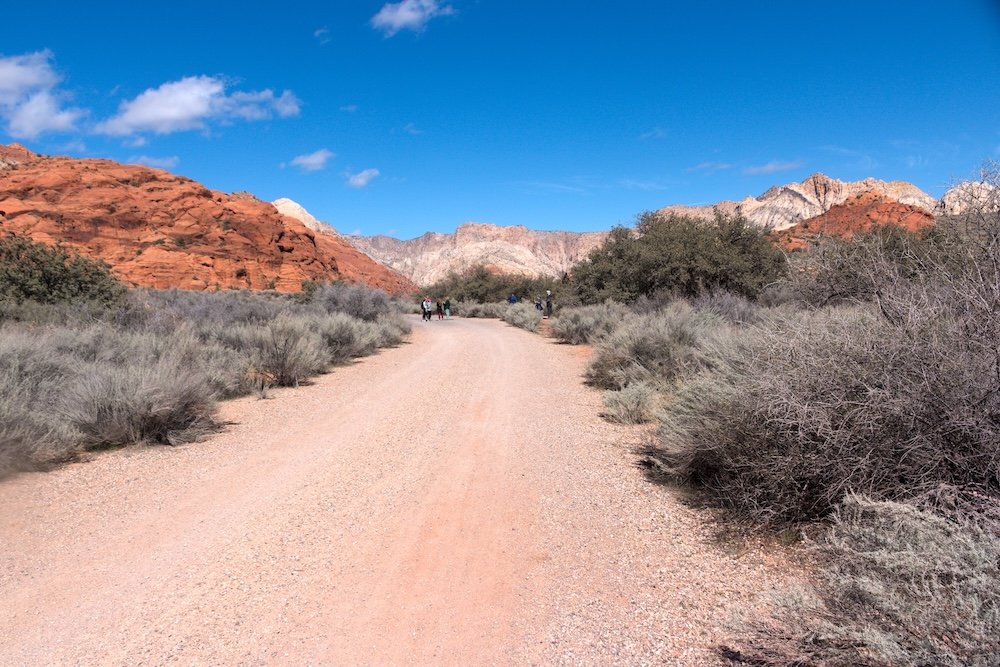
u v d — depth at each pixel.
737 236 24.36
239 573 4.27
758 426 4.78
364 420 9.20
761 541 4.46
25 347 9.52
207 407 8.88
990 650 2.25
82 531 5.01
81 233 59.16
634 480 6.22
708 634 3.33
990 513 3.15
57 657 3.27
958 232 4.24
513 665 3.19
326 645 3.39
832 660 2.83
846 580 2.74
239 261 66.69
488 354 18.22
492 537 4.91
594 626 3.53
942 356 3.66
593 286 31.12
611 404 9.48
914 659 2.34
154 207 67.44
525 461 7.02
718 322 12.38
